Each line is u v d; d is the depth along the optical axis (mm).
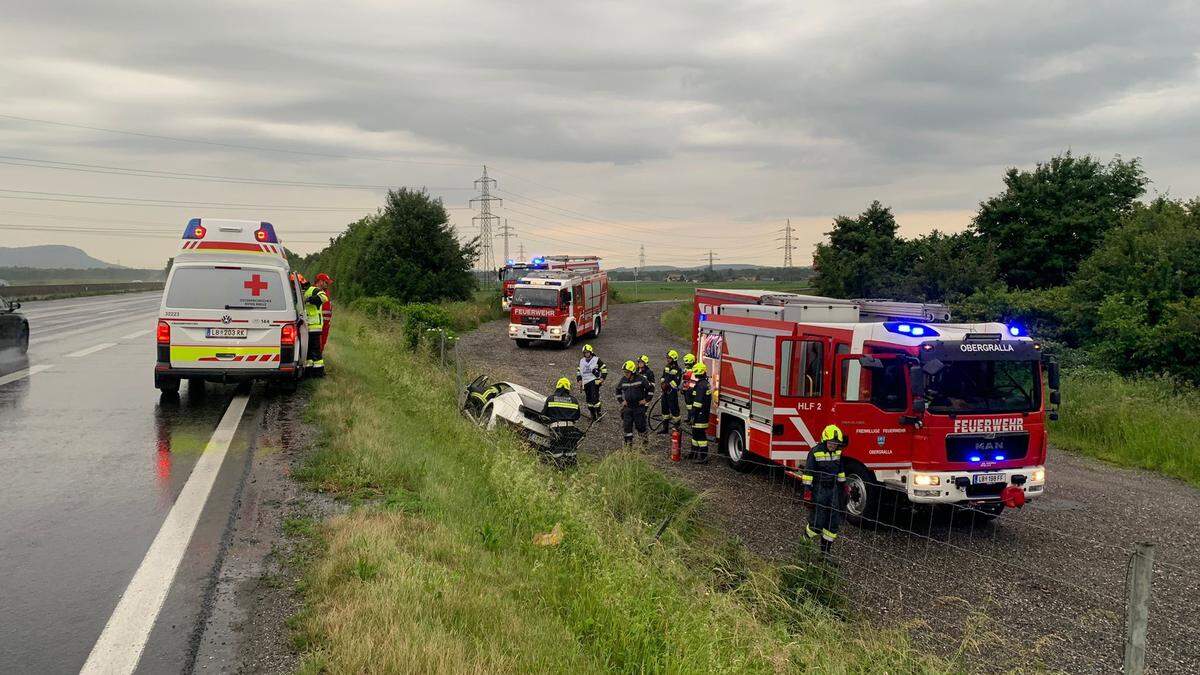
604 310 38562
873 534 9305
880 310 12336
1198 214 22438
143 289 68812
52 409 10312
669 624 5086
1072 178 30016
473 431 11094
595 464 11547
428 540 5809
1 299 14656
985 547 8844
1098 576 7996
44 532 5734
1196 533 9445
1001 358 9062
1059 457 13648
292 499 6648
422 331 20219
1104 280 20438
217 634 4262
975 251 28375
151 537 5695
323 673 3869
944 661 6031
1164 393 15680
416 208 42000
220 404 10938
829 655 5527
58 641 4109
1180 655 6363
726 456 13359
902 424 8898
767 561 8031
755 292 14883
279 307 10711
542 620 4918
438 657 3988
